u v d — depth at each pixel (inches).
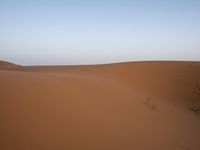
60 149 175.3
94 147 194.2
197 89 754.8
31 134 181.5
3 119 187.6
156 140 255.6
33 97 251.8
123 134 241.9
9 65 1998.0
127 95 444.5
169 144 258.7
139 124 292.7
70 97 295.7
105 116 276.2
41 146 171.0
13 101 225.5
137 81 751.1
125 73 811.4
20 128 184.1
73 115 244.2
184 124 377.7
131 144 222.5
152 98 560.1
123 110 335.0
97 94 362.6
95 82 455.2
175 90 739.4
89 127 230.7
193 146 278.1
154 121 335.3
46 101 253.3
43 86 303.4
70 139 194.7
